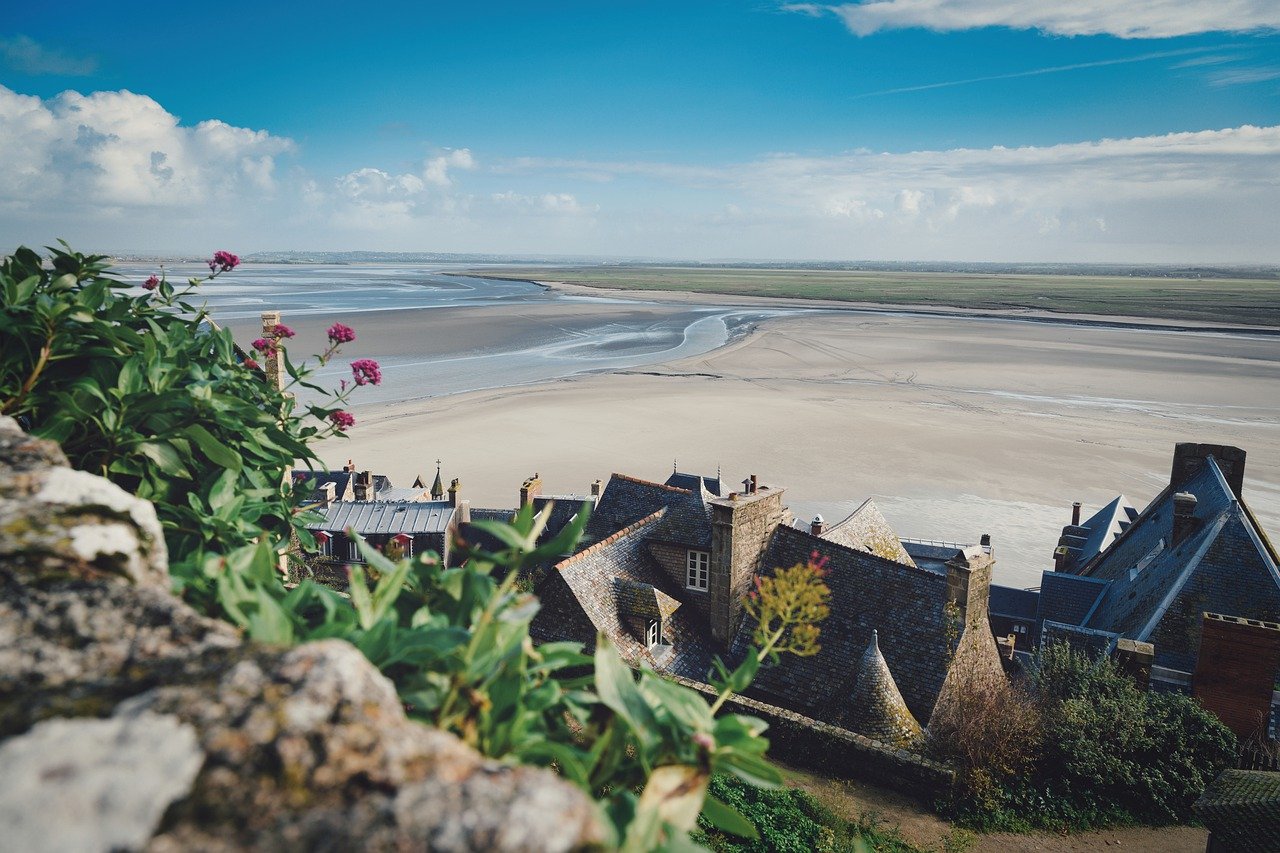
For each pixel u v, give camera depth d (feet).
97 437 19.67
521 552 13.48
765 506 83.25
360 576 13.87
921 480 207.82
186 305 27.17
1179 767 67.41
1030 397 319.06
